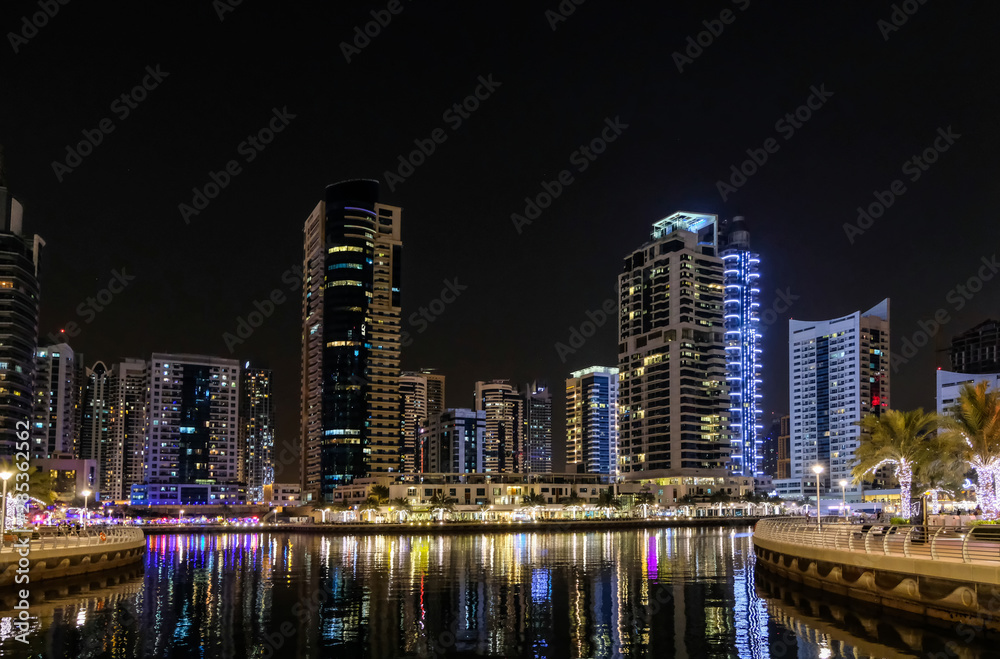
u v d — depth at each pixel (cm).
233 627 5156
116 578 7850
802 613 5216
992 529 5703
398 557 11050
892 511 12519
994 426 7231
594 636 4788
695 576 7906
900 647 4066
